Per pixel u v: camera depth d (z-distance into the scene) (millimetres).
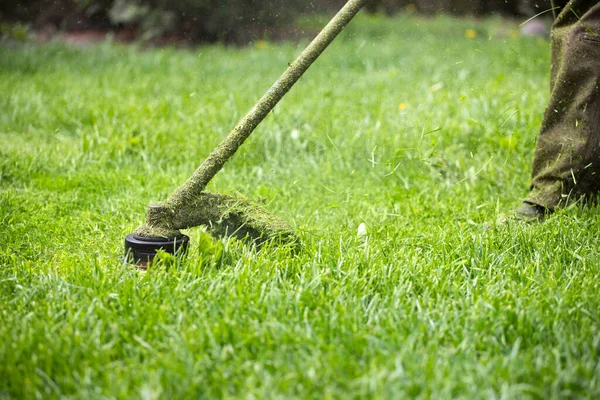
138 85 7688
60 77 8273
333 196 4363
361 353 2246
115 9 11203
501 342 2354
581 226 3451
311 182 4652
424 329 2361
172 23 11172
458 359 2199
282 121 5703
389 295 2715
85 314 2475
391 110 6230
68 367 2186
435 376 2066
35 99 6609
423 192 4367
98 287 2727
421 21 13320
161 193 4352
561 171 3617
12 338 2328
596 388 2053
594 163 3564
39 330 2365
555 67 3697
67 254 3318
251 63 9156
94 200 4262
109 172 4766
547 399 2010
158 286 2693
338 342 2295
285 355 2217
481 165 4770
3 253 3305
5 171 4645
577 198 3662
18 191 4348
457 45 10516
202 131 5543
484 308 2510
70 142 5594
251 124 3180
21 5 12016
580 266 3039
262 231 3229
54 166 4887
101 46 10406
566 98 3613
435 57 9539
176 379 2080
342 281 2756
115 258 3211
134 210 4062
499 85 6988
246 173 4816
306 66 3188
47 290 2754
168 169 4879
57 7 12164
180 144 5301
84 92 7148
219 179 4648
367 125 5613
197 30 11312
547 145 3686
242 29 11305
